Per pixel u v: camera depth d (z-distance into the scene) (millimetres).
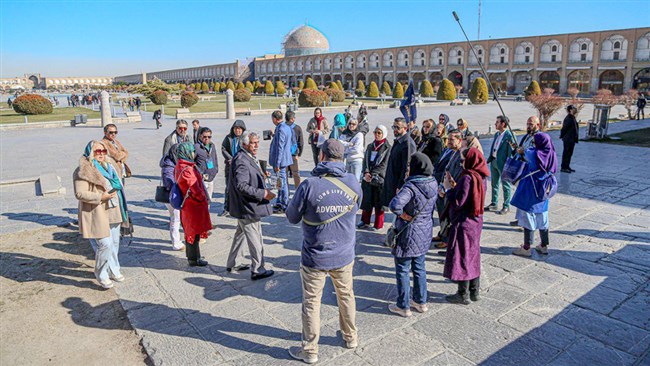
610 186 8648
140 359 3492
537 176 5027
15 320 4070
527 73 57219
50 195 8672
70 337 3797
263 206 4590
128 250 5695
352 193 3295
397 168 5461
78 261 5434
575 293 4352
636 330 3711
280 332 3781
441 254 5434
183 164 4969
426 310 4074
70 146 16344
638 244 5605
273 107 34750
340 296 3430
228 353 3498
